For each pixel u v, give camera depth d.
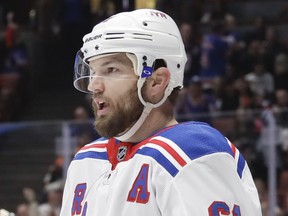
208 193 4.58
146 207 4.62
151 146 4.71
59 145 13.46
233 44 20.39
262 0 26.09
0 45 23.12
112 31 4.85
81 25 26.09
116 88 4.82
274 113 12.80
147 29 4.86
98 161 5.05
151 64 4.84
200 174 4.60
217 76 19.62
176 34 4.97
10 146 13.84
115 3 27.25
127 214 4.66
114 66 4.85
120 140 4.95
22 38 24.38
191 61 19.81
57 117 23.27
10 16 24.80
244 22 24.62
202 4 25.67
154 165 4.64
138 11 4.95
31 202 13.80
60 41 26.00
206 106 15.95
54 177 13.52
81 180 5.08
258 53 20.11
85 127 13.32
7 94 21.52
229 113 13.04
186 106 15.83
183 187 4.57
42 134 13.61
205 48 19.69
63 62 25.61
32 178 13.80
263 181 12.71
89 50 4.91
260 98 17.95
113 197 4.72
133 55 4.82
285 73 19.50
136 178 4.69
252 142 12.88
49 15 26.48
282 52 20.45
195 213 4.53
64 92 24.34
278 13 25.80
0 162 13.96
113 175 4.84
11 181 13.96
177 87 4.98
